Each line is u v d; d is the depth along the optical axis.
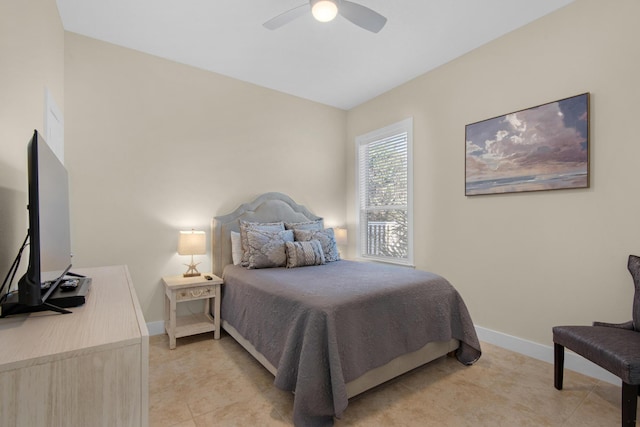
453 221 3.17
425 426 1.73
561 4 2.37
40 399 0.81
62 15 2.46
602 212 2.22
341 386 1.64
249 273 2.79
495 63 2.82
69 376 0.84
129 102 2.94
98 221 2.78
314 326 1.74
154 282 3.04
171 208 3.15
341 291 2.04
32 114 1.70
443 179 3.26
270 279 2.48
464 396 2.01
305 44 2.90
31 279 1.04
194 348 2.73
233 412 1.84
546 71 2.49
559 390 2.07
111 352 0.89
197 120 3.31
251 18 2.51
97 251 2.78
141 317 1.11
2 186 1.28
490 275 2.88
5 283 1.23
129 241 2.92
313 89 3.88
